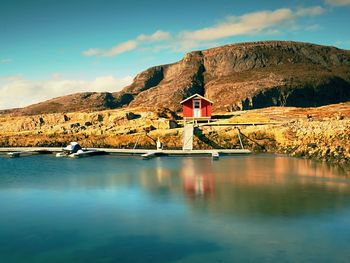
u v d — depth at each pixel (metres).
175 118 94.62
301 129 63.69
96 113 94.56
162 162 58.03
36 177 47.59
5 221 30.02
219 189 38.47
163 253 23.72
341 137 55.53
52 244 25.53
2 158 66.69
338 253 23.16
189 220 29.20
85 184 42.56
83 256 23.67
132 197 36.19
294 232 26.36
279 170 47.94
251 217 29.56
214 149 67.12
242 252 23.55
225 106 171.38
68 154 68.62
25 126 97.12
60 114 98.69
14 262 23.16
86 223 29.20
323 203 32.72
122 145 74.81
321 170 47.06
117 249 24.50
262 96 177.12
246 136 67.94
